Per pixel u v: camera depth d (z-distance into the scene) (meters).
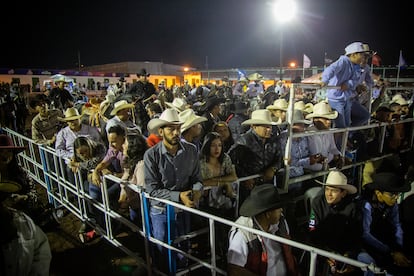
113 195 4.50
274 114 6.10
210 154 3.67
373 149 5.71
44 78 25.31
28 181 4.99
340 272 3.20
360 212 3.36
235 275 2.34
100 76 28.62
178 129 3.05
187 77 31.84
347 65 4.65
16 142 7.91
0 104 12.65
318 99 8.22
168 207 3.03
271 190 2.51
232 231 2.51
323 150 4.61
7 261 1.81
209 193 3.75
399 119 5.94
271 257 2.47
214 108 5.81
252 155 4.09
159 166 3.11
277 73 23.89
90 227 4.86
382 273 1.71
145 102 10.04
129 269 3.96
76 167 4.57
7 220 1.83
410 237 4.09
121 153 4.35
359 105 5.20
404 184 3.51
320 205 3.39
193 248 4.04
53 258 4.23
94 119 7.06
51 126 6.88
